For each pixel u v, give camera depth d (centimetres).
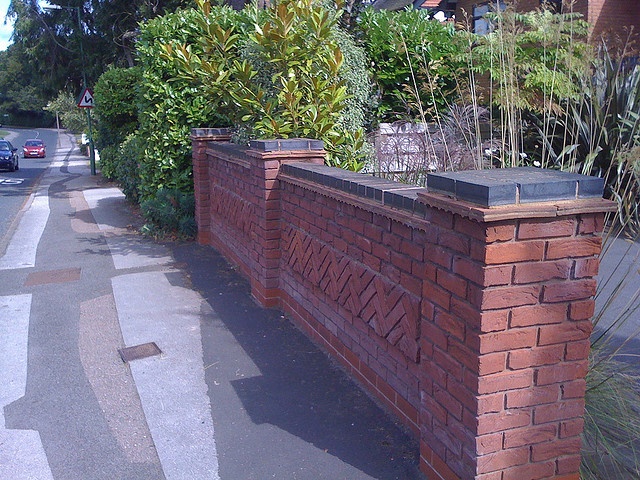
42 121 10450
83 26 2216
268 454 363
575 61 566
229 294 661
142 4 1923
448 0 1379
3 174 2786
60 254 907
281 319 579
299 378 456
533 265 268
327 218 471
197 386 452
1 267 844
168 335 554
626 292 586
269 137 654
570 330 280
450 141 615
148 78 947
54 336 570
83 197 1627
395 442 367
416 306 346
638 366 436
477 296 268
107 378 476
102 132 1981
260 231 609
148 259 840
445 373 299
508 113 514
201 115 930
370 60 874
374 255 398
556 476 291
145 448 377
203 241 906
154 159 969
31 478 352
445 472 308
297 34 636
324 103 653
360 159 695
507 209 256
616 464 333
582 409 289
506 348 271
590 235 275
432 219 300
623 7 1304
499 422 277
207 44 744
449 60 873
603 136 685
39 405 437
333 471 343
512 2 588
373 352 419
